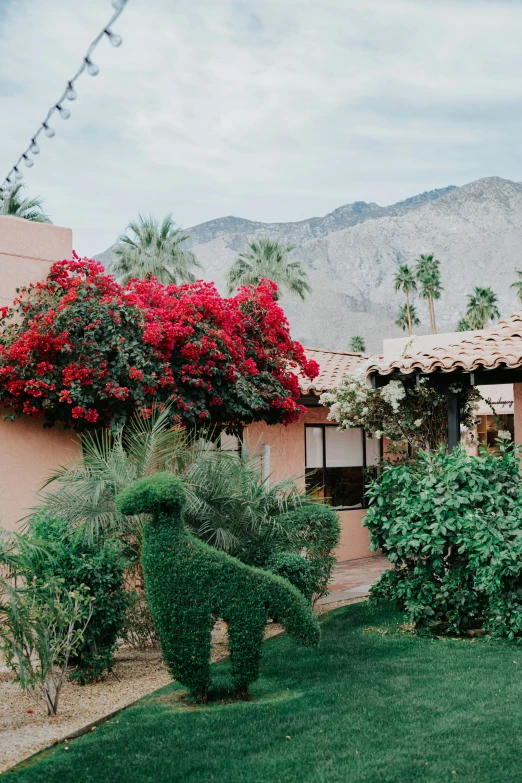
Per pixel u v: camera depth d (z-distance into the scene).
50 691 6.22
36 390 8.98
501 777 4.40
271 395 10.77
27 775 4.71
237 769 4.71
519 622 7.62
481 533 7.69
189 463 8.45
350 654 7.49
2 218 9.66
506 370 10.61
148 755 4.98
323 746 5.01
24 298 9.83
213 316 10.15
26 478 9.60
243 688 6.24
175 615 6.00
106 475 7.87
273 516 8.73
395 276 80.25
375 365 11.71
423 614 8.28
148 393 9.40
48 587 6.23
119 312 9.41
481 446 9.06
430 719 5.42
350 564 14.78
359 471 15.84
